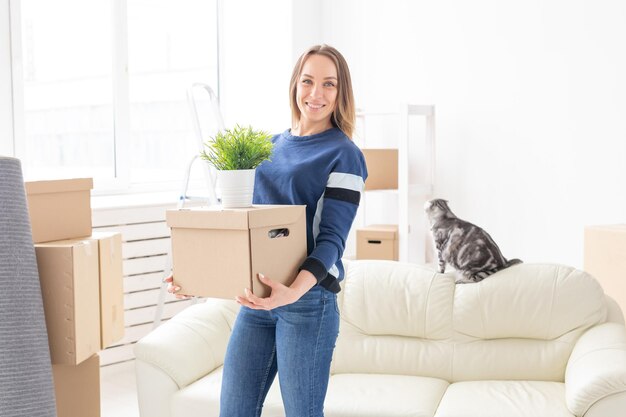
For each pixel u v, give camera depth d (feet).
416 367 9.65
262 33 17.29
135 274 14.17
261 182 6.94
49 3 14.99
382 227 15.29
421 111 14.66
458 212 15.08
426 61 15.40
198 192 16.99
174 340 9.23
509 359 9.40
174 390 8.95
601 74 12.84
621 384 7.54
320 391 6.63
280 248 6.27
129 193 16.25
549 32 13.48
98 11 15.69
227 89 17.97
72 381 6.18
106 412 11.82
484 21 14.39
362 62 16.69
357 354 9.85
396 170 15.44
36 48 14.90
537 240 13.89
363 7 16.53
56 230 6.16
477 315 9.62
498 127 14.32
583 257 13.03
